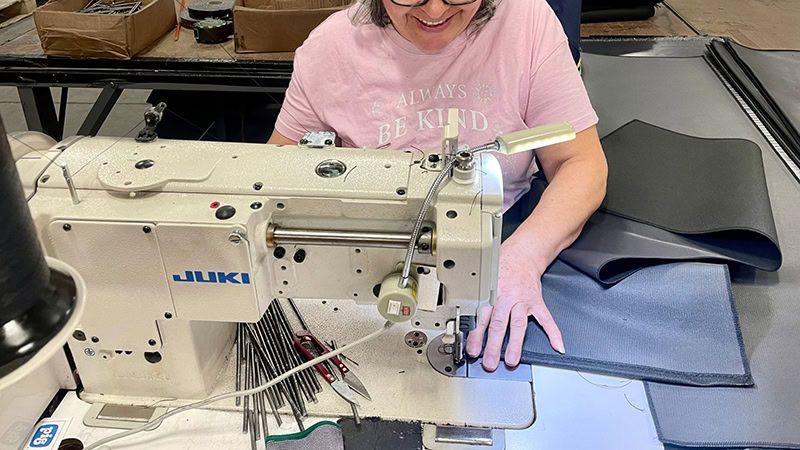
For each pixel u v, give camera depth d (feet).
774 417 3.30
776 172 5.91
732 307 3.93
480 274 2.86
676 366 3.53
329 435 3.01
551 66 4.66
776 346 3.85
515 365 3.46
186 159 3.15
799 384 3.53
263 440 3.04
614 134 5.91
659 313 3.91
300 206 2.98
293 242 3.01
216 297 2.99
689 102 7.18
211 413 3.18
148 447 3.01
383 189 2.96
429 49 4.61
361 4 4.84
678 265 4.25
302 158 3.19
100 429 3.13
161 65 7.11
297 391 3.26
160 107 3.41
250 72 7.11
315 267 3.13
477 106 4.70
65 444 3.04
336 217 3.00
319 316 3.75
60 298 1.76
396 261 3.06
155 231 2.82
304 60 4.99
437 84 4.73
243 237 2.81
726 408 3.33
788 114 6.79
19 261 1.62
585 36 8.94
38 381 3.12
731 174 5.02
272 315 3.71
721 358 3.60
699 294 4.02
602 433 3.14
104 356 3.20
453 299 2.97
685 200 4.84
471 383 3.34
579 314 3.90
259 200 2.94
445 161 3.06
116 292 2.99
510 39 4.65
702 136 6.50
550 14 4.83
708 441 3.13
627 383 3.43
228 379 3.37
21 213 1.63
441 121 4.71
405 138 4.74
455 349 3.43
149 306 3.02
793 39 8.82
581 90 4.74
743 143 5.49
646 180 5.15
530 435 3.10
